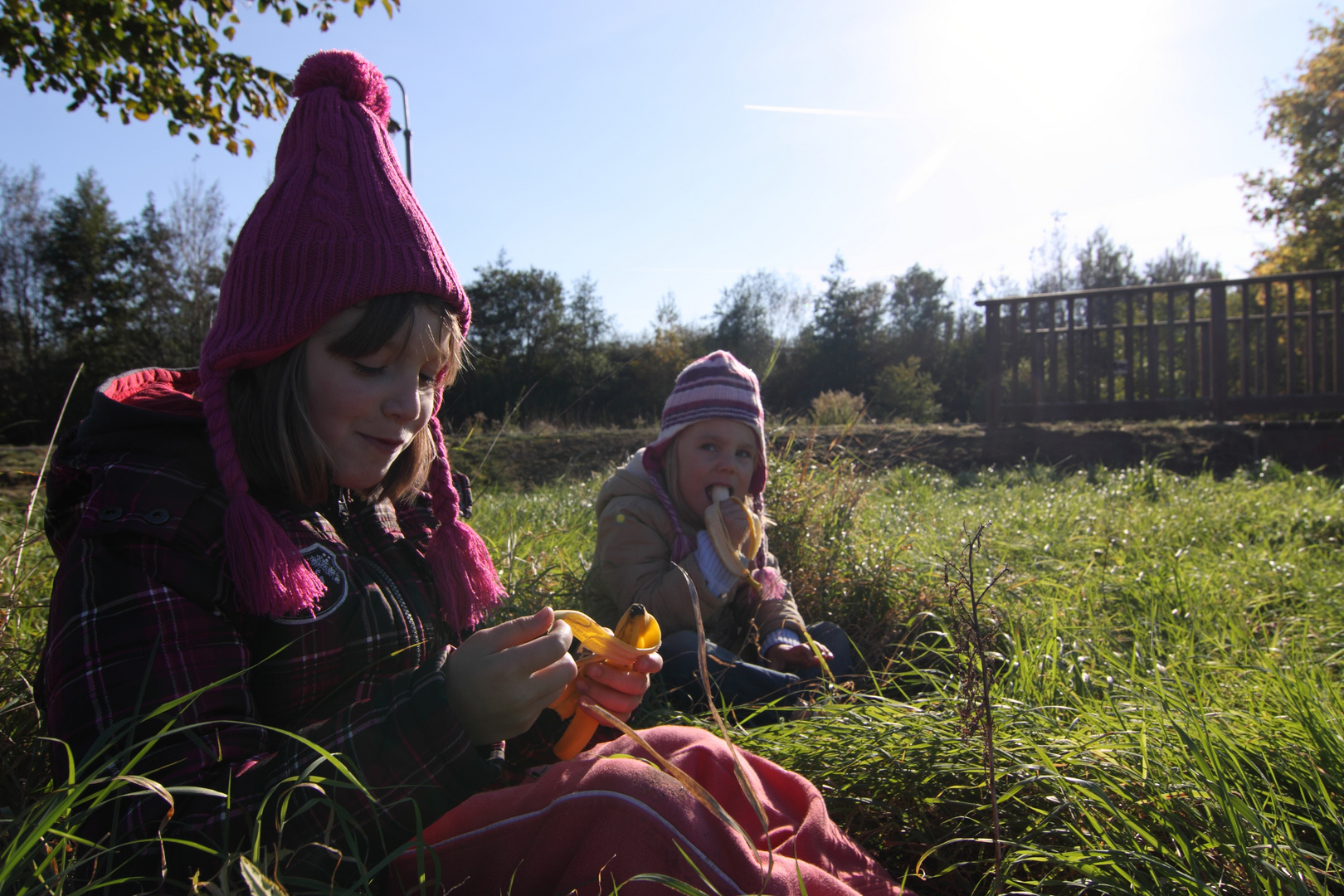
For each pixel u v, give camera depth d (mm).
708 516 2529
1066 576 3492
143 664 1081
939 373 33562
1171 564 3328
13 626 2020
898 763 1654
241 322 1195
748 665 2277
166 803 1044
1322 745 1584
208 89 6219
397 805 1090
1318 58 22516
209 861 1040
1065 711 2006
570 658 1178
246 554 1126
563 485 6367
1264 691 1992
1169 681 2174
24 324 25594
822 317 33625
